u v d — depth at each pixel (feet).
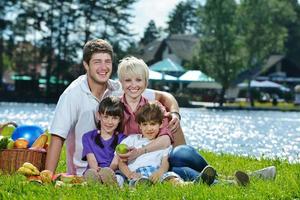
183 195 21.61
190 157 25.46
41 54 239.91
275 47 230.68
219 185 23.80
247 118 140.05
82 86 27.53
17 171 25.52
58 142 27.22
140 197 21.43
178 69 215.10
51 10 239.91
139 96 27.61
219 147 65.21
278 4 229.25
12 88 257.14
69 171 27.94
